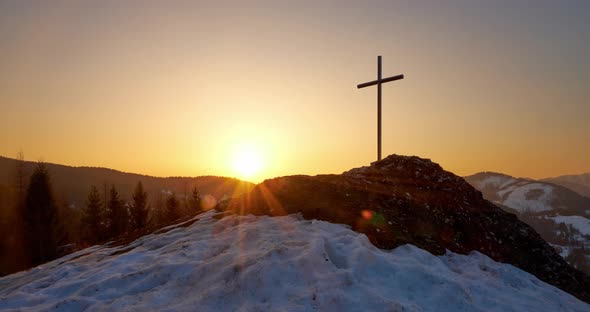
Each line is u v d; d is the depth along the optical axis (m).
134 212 54.09
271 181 14.11
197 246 9.30
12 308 6.83
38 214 34.91
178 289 6.96
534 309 6.55
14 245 34.25
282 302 5.89
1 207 38.88
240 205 12.66
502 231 11.06
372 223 9.96
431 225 10.47
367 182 13.23
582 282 9.33
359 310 5.64
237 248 8.66
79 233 51.50
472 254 9.39
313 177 13.86
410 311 5.55
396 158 15.11
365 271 6.95
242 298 6.20
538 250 10.31
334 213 10.62
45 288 7.97
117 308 6.21
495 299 6.67
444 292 6.40
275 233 9.40
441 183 13.14
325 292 6.05
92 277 7.99
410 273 6.95
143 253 9.67
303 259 7.06
